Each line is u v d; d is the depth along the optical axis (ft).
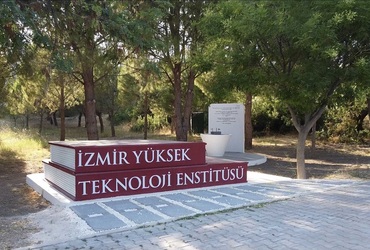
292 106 33.94
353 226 16.61
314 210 19.45
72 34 23.24
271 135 92.12
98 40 26.05
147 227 16.53
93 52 27.45
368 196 22.94
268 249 13.82
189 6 43.09
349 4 27.37
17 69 25.50
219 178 25.91
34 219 18.06
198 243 14.49
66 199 20.98
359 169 37.93
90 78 38.91
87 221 17.13
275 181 28.37
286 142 77.25
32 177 28.02
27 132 74.54
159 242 14.60
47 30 22.18
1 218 18.35
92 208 19.43
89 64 28.27
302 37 26.78
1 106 46.29
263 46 30.76
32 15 18.71
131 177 22.35
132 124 120.78
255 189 25.02
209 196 22.63
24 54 22.13
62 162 23.48
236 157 46.21
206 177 25.29
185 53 44.55
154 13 26.45
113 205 20.10
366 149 63.10
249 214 18.67
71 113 134.21
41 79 28.99
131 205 20.13
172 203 20.70
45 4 20.93
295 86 29.22
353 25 29.14
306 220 17.58
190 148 24.75
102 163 21.65
